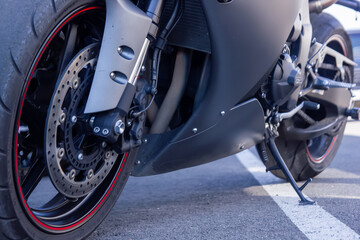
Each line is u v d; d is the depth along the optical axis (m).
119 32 1.58
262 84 2.16
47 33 1.45
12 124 1.40
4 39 1.41
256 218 2.06
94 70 1.59
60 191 1.57
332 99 2.87
